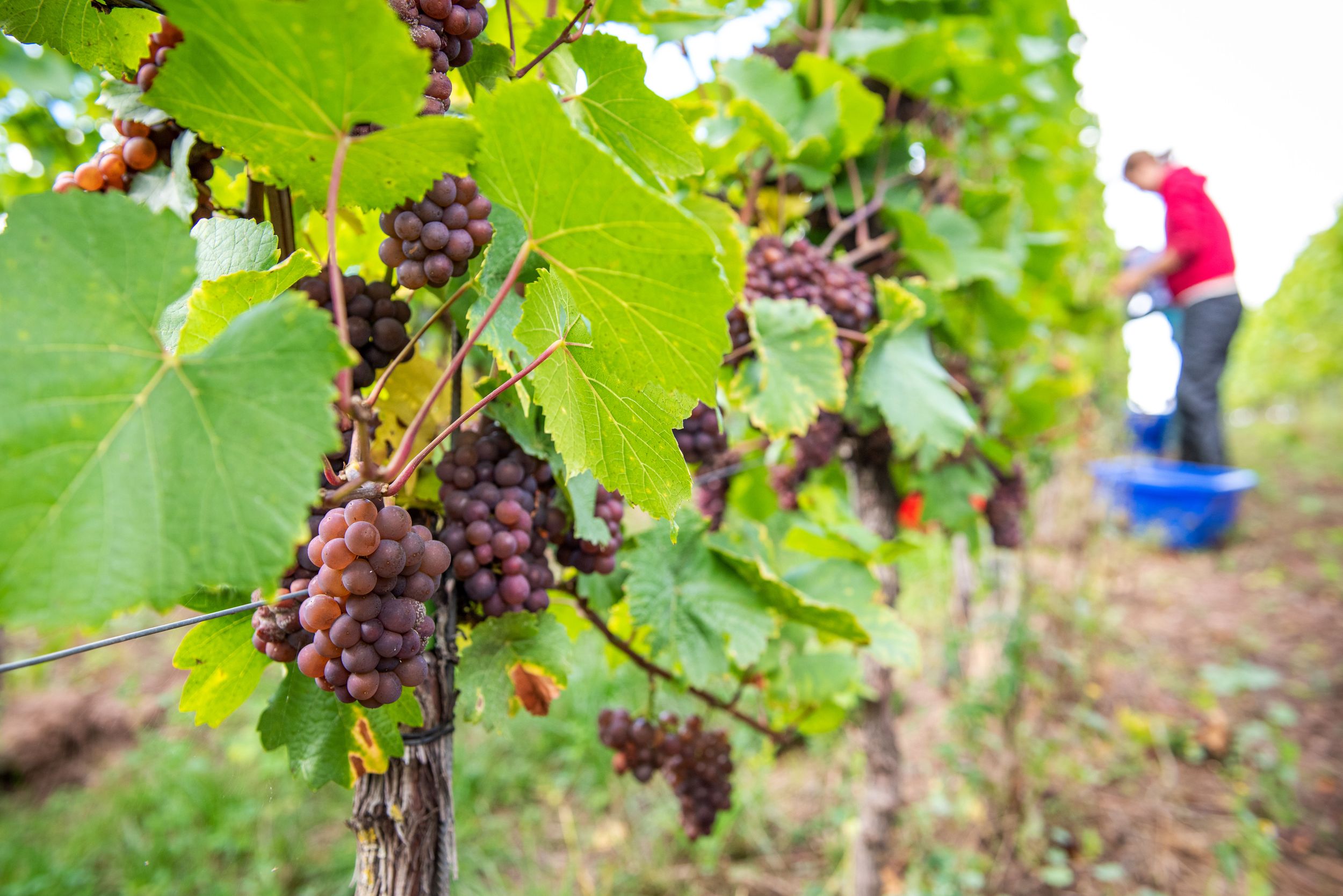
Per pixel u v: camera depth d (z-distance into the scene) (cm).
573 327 60
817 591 111
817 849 201
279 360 42
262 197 67
